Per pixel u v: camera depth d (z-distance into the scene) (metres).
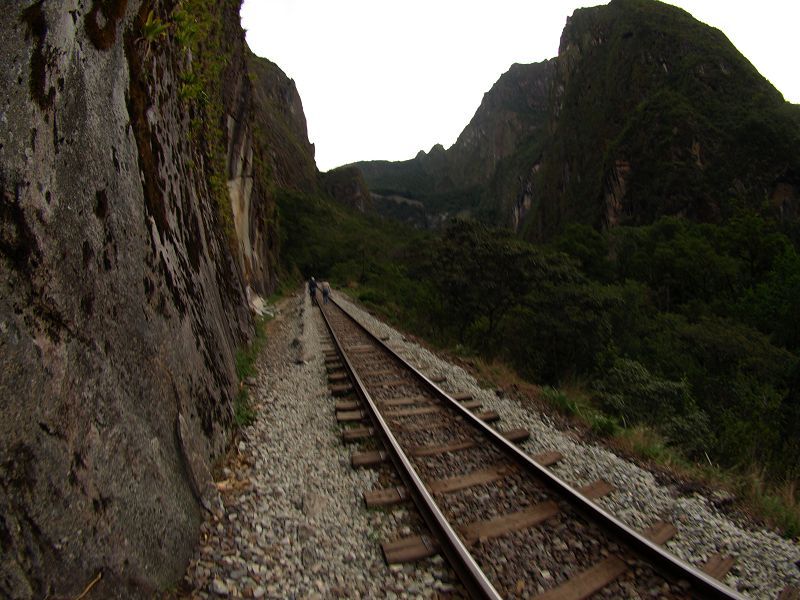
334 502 4.36
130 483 2.93
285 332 15.99
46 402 2.43
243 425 5.91
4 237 2.37
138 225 3.97
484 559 3.47
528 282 15.85
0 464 2.12
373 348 12.45
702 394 13.99
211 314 6.57
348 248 83.31
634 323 19.61
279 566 3.38
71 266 2.84
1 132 2.42
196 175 8.14
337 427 6.34
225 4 18.61
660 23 154.25
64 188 2.88
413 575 3.36
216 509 3.90
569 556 3.57
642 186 115.75
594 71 177.38
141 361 3.51
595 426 6.47
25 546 2.13
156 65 5.46
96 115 3.42
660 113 119.31
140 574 2.75
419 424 6.36
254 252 26.50
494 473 4.84
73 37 3.17
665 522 4.13
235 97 20.81
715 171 105.12
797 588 3.41
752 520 4.52
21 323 2.38
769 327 31.12
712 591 3.06
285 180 135.25
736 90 123.50
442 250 17.33
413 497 4.30
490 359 13.24
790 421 10.63
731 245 53.41
